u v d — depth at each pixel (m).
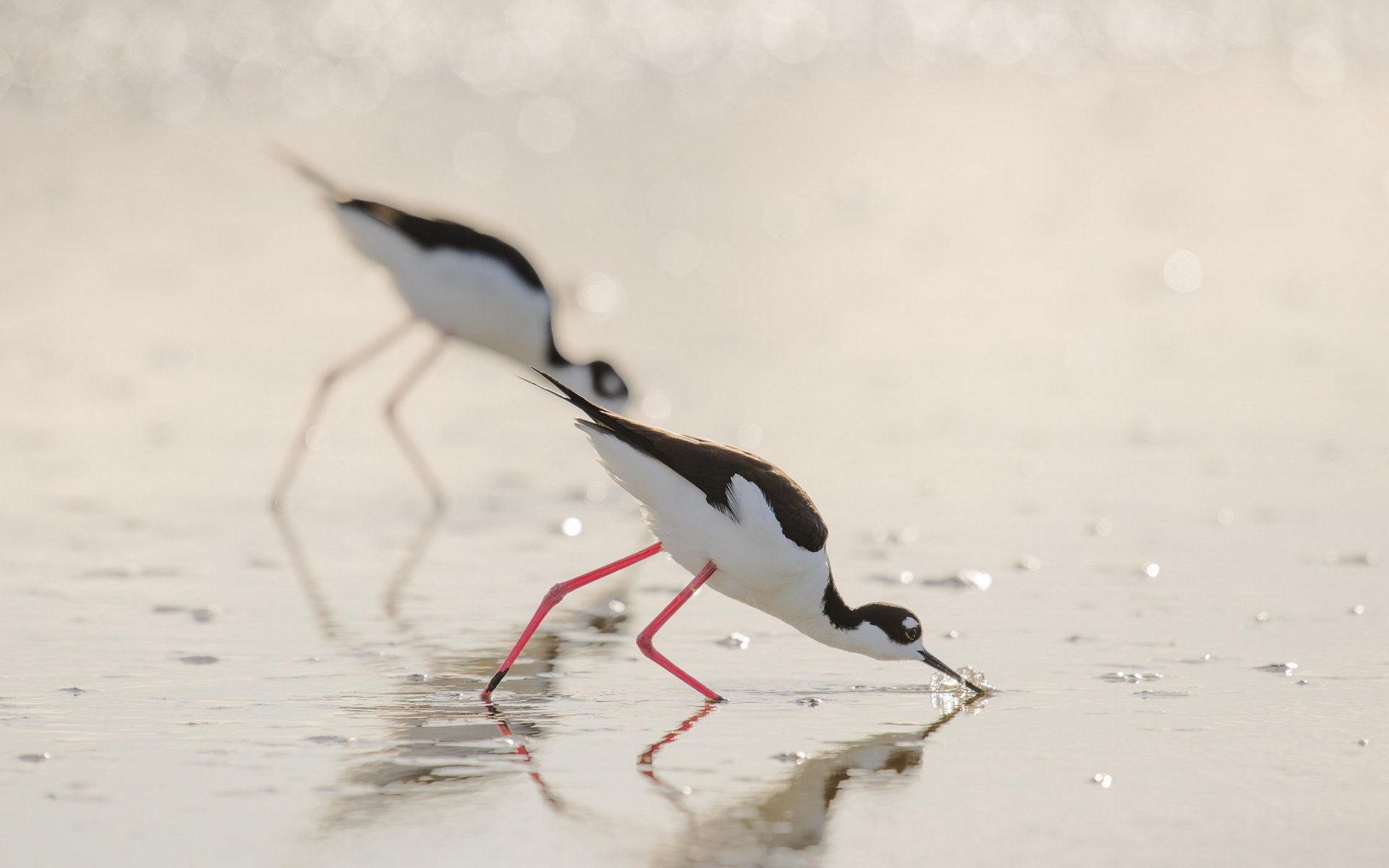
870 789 6.68
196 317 18.27
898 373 16.28
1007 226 22.69
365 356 13.26
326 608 9.59
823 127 28.55
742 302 19.12
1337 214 22.84
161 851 5.95
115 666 8.30
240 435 14.38
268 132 26.91
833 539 11.02
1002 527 11.31
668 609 8.23
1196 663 8.42
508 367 17.75
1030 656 8.59
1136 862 5.90
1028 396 15.37
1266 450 13.39
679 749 7.21
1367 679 8.10
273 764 6.89
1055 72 33.28
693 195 24.09
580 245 21.12
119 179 24.17
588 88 30.64
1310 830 6.19
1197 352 16.86
